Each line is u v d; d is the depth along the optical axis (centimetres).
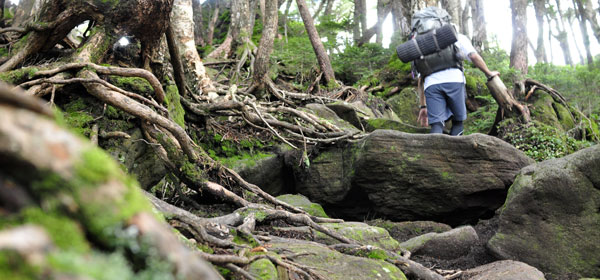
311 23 951
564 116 680
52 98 318
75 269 46
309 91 885
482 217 448
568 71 1203
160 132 368
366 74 1034
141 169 371
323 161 508
